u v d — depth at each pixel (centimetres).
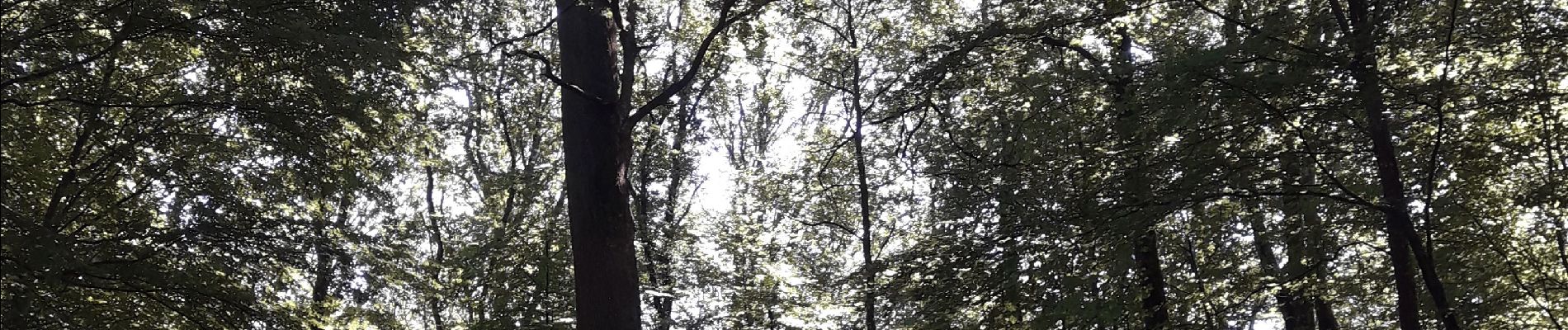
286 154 1366
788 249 2112
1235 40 1211
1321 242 1547
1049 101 1471
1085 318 1338
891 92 1622
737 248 2009
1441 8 1197
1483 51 1189
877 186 2147
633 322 1044
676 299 1892
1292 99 1223
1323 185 1409
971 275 1488
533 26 1530
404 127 1490
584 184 1068
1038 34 1474
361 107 1297
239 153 1427
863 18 1966
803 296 1823
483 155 2248
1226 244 1845
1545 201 1291
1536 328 1435
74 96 1279
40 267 1081
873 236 2169
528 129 2153
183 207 1412
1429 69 1193
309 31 1063
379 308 1642
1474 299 1461
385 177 1480
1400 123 1322
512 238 1948
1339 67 1164
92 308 1334
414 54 1204
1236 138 1310
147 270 1270
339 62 1158
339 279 1507
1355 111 1240
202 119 1381
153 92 1364
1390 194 1257
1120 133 1302
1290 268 1598
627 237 1069
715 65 1911
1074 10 1476
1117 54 1427
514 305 1858
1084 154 1402
